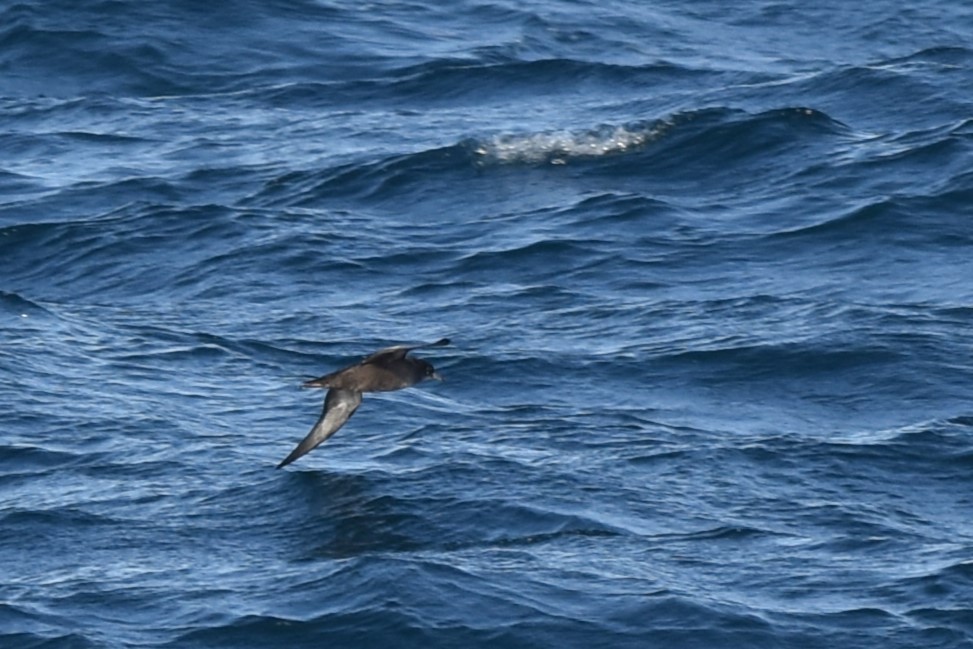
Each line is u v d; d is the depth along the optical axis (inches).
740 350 3344.0
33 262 3993.6
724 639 2359.7
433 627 2372.0
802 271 3782.0
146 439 3016.7
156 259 3966.5
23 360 3351.4
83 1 5664.4
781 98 4921.3
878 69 5017.2
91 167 4591.5
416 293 3740.2
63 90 5285.4
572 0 6048.2
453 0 5969.5
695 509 2731.3
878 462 2903.5
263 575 2524.6
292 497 2768.2
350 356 3420.3
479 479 2805.1
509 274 3816.4
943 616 2411.4
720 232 3986.2
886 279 3727.9
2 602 2464.3
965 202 4047.7
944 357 3304.6
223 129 4891.7
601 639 2358.5
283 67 5423.2
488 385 3240.7
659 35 5812.0
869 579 2511.1
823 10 6092.5
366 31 5664.4
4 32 5511.8
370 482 2795.3
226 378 3314.5
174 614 2426.2
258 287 3804.1
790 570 2536.9
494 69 5310.0
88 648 2346.2
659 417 3110.2
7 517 2716.5
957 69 5024.6
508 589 2456.9
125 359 3393.2
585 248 3907.5
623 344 3417.8
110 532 2679.6
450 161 4421.8
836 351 3324.3
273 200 4313.5
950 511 2763.3
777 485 2824.8
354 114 5012.3
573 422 3065.9
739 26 5959.6
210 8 5684.1
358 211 4232.3
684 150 4473.4
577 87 5226.4
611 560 2554.1
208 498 2780.5
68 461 2938.0
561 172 4384.8
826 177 4254.4
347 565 2514.8
